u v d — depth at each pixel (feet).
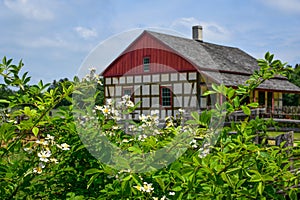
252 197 7.48
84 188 9.37
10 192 8.25
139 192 7.59
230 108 8.80
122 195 7.46
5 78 9.41
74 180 9.48
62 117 10.03
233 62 89.92
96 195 8.83
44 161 8.56
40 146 9.04
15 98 9.62
